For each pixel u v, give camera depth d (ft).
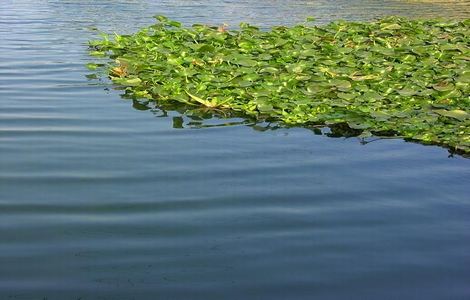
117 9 57.88
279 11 60.44
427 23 45.44
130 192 18.65
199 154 21.83
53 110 26.14
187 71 30.07
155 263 14.98
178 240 16.07
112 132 23.73
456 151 22.67
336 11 61.41
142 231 16.46
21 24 47.52
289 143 23.21
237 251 15.61
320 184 19.65
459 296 13.96
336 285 14.32
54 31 44.91
